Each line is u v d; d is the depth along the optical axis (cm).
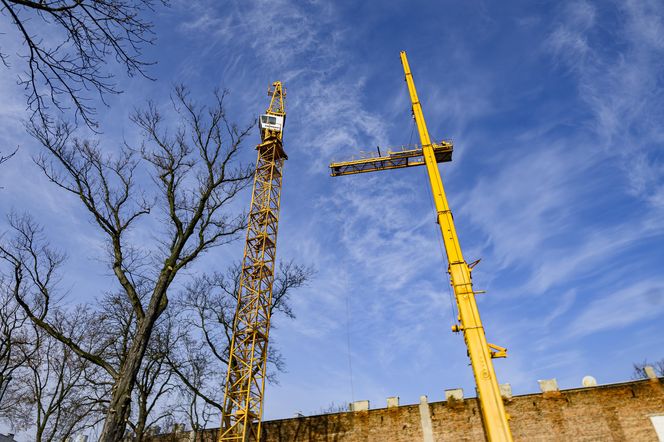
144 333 1183
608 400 2428
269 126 4434
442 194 2427
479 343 1891
